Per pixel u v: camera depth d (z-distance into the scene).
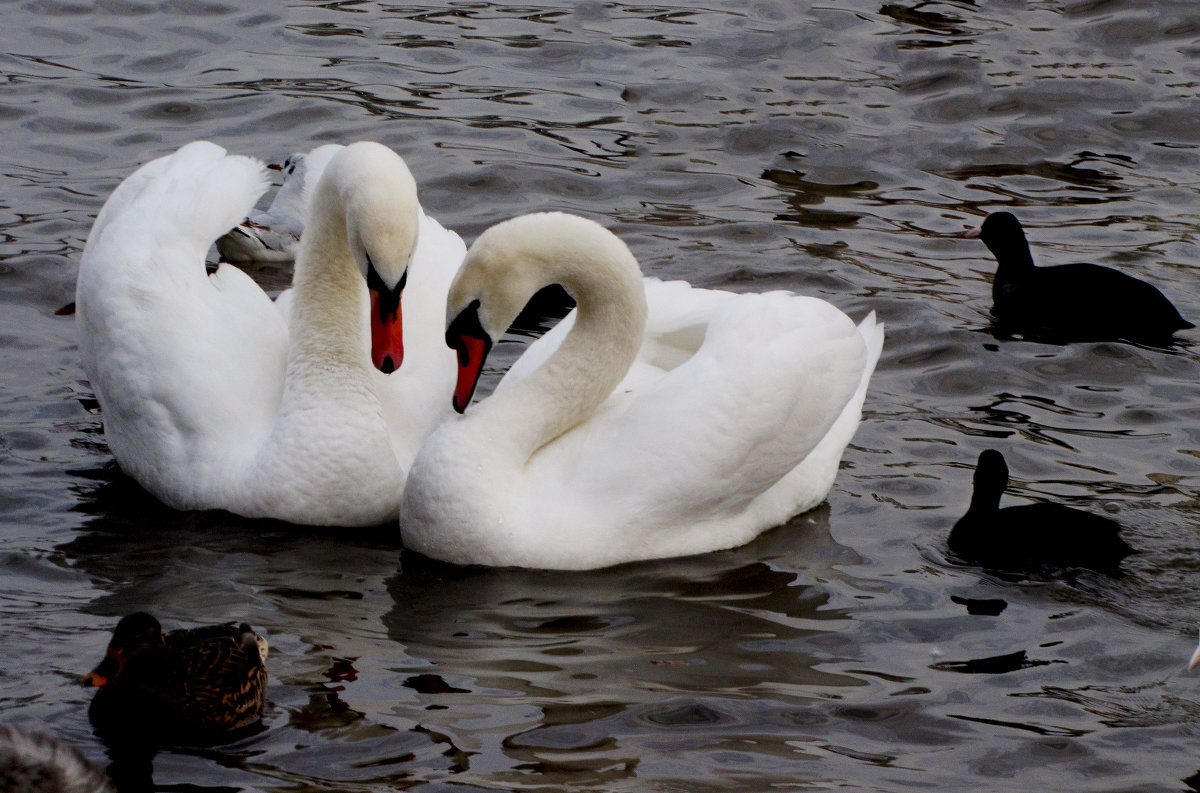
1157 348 17.22
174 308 14.20
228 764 9.86
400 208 12.82
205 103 23.16
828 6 27.75
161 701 10.16
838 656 11.55
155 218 14.73
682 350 14.59
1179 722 10.70
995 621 12.07
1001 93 24.44
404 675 11.05
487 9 27.44
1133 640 11.78
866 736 10.47
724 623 12.06
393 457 13.67
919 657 11.55
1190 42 26.36
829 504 14.20
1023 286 18.06
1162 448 15.00
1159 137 23.22
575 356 13.41
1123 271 19.25
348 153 13.18
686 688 11.02
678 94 24.14
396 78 24.38
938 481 14.52
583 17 27.19
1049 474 14.50
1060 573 12.78
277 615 11.88
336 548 13.20
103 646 11.14
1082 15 27.44
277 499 13.45
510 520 12.93
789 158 22.31
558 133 22.69
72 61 24.38
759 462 13.29
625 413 13.45
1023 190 21.64
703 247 19.48
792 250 19.53
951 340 17.36
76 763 8.80
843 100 24.14
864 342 14.12
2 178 20.56
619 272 13.24
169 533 13.26
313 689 10.80
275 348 14.64
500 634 11.77
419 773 9.80
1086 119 23.69
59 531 13.14
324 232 13.67
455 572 12.85
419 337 14.69
